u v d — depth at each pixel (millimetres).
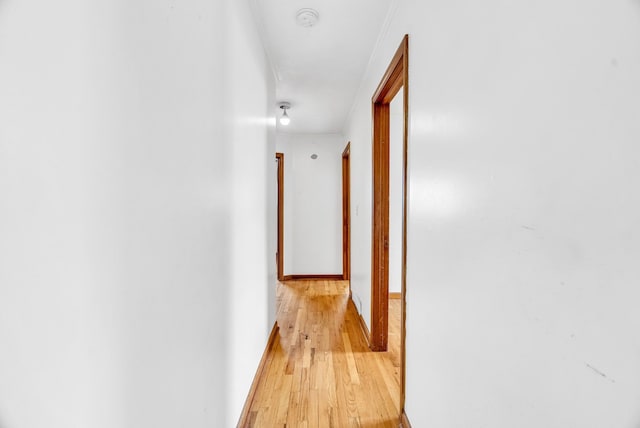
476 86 908
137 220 708
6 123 427
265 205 2303
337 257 5102
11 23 432
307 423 1649
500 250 785
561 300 585
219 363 1261
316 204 5070
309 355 2432
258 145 2051
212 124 1185
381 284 2516
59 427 505
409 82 1585
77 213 538
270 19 2023
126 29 667
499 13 785
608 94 485
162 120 818
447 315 1108
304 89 3211
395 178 3971
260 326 2100
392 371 2191
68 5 520
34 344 465
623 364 467
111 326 622
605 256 495
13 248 435
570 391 564
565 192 573
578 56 541
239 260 1561
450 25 1089
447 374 1104
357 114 3414
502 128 775
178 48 909
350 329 2982
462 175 998
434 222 1238
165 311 837
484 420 856
